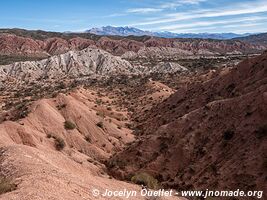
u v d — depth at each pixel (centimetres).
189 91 8281
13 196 1720
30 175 2198
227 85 7188
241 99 4922
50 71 19162
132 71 19812
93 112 7406
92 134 6512
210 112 5150
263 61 6831
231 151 4316
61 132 6044
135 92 11925
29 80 17838
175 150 4931
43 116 6166
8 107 9388
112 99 10988
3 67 19350
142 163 5103
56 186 2061
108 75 18538
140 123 8144
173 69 19025
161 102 8944
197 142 4881
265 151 3903
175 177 4575
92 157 5812
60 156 4006
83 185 2409
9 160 2716
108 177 4788
